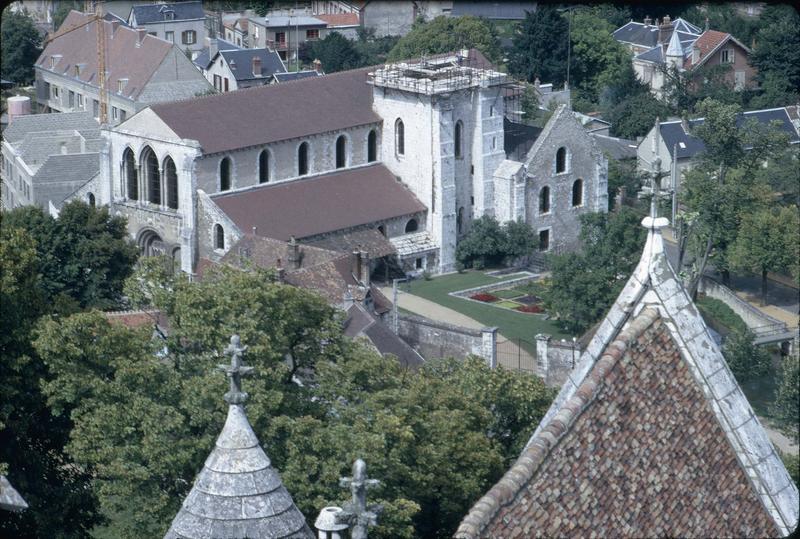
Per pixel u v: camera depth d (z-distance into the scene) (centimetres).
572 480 5962
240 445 7050
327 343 14962
